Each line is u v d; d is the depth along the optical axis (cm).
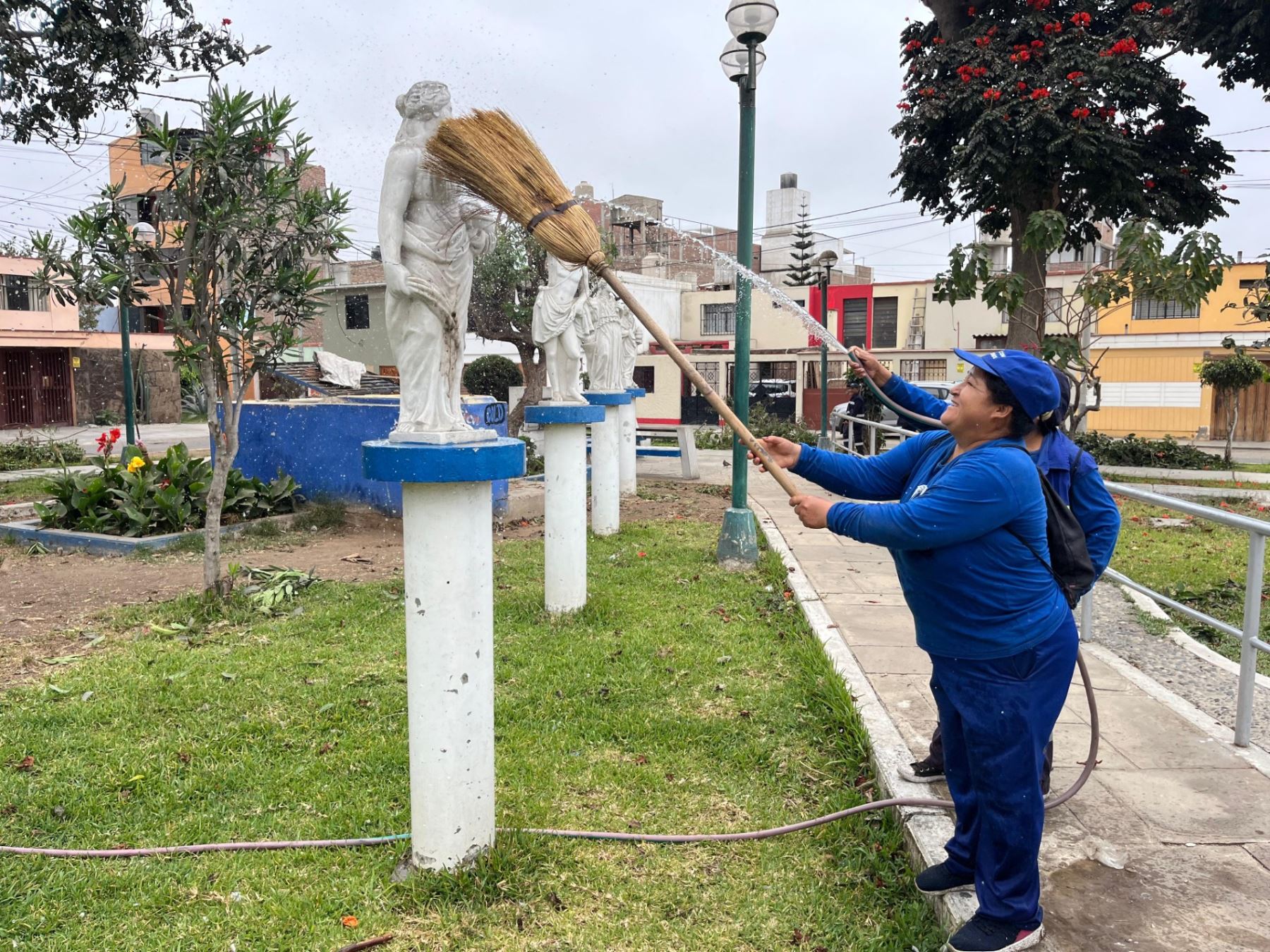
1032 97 971
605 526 859
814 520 250
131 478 870
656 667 482
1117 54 977
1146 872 280
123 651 518
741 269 345
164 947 258
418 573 274
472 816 290
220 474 590
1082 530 263
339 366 1767
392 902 278
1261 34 793
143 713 420
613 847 313
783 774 369
